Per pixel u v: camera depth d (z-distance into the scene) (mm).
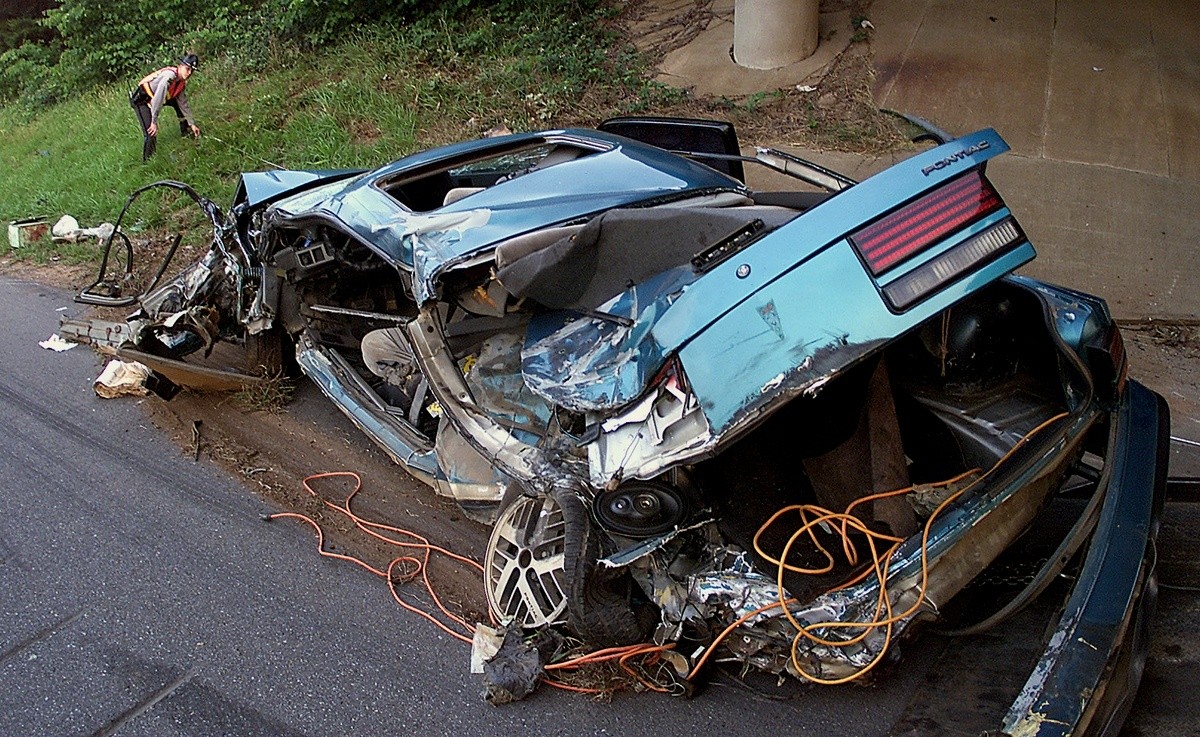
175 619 3336
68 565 3660
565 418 2891
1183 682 2660
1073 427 2639
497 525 3094
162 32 12406
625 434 2611
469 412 3156
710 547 2691
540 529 2936
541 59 8352
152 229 7355
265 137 8305
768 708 2771
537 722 2793
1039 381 3025
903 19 8039
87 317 6086
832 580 2600
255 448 4508
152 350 4695
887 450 2738
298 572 3586
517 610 3020
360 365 4504
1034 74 7203
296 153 7938
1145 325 4938
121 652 3180
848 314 2398
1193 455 3883
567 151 3957
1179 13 8000
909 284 2420
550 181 3441
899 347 3107
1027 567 3061
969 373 3045
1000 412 2934
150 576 3580
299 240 4211
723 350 2467
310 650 3164
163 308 4820
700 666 2729
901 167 2531
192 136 8570
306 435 4617
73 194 8227
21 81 13719
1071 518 3375
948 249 2480
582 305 2924
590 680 2873
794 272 2461
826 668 2498
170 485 4203
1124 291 5184
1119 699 2244
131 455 4465
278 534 3832
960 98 7023
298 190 4438
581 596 2660
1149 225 5676
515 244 2936
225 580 3549
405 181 3895
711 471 2875
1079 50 7477
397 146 7617
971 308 3014
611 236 2801
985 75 7234
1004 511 2521
